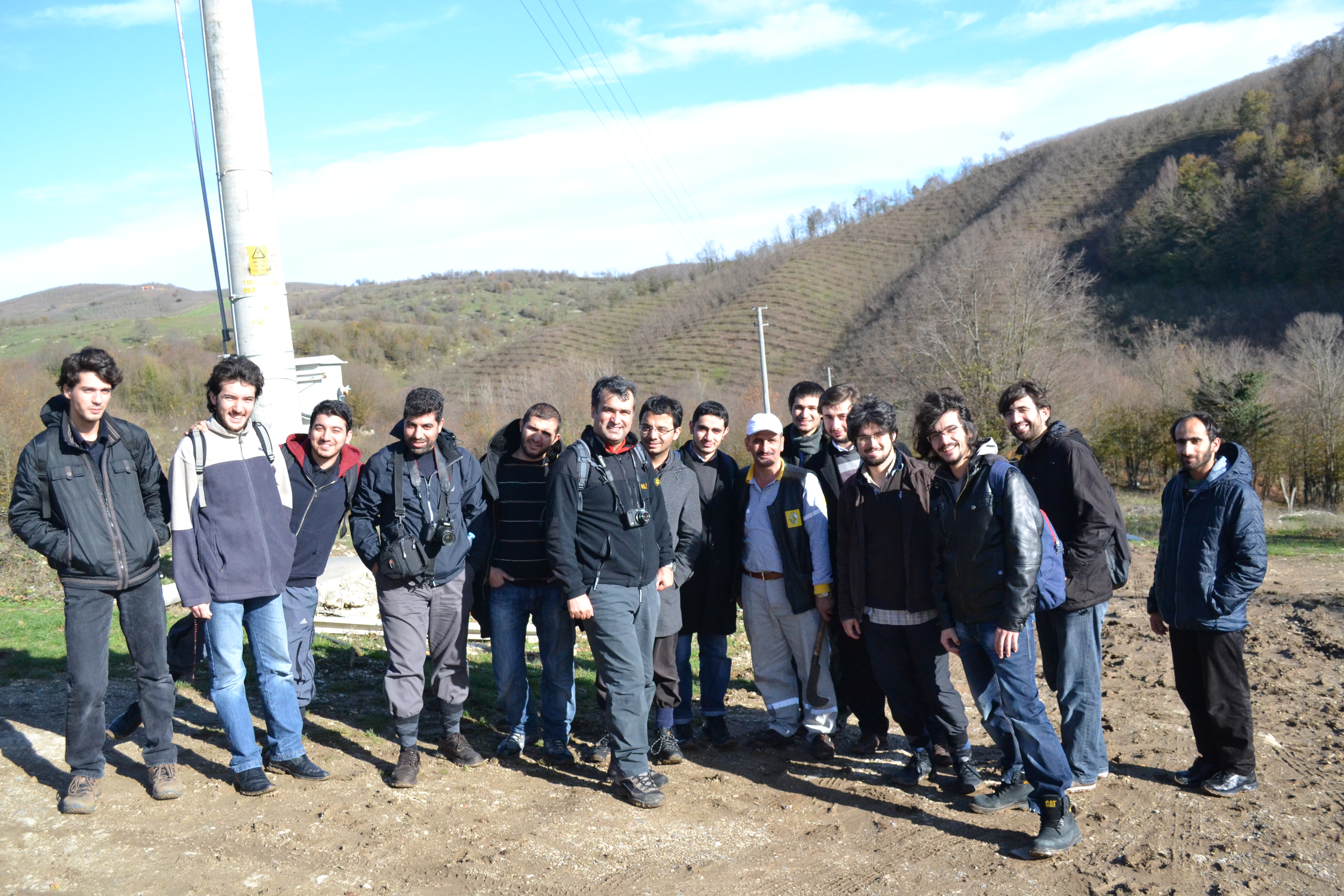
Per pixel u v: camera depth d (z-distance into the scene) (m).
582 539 4.18
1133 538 15.20
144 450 3.87
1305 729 5.33
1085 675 4.32
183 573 3.75
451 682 4.45
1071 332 33.47
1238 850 3.77
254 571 3.88
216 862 3.38
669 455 4.79
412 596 4.26
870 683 4.95
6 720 4.64
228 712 3.86
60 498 3.59
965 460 4.04
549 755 4.66
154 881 3.23
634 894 3.39
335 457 4.41
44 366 27.02
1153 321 52.44
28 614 7.25
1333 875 3.55
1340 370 27.81
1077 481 4.20
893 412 4.38
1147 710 5.77
